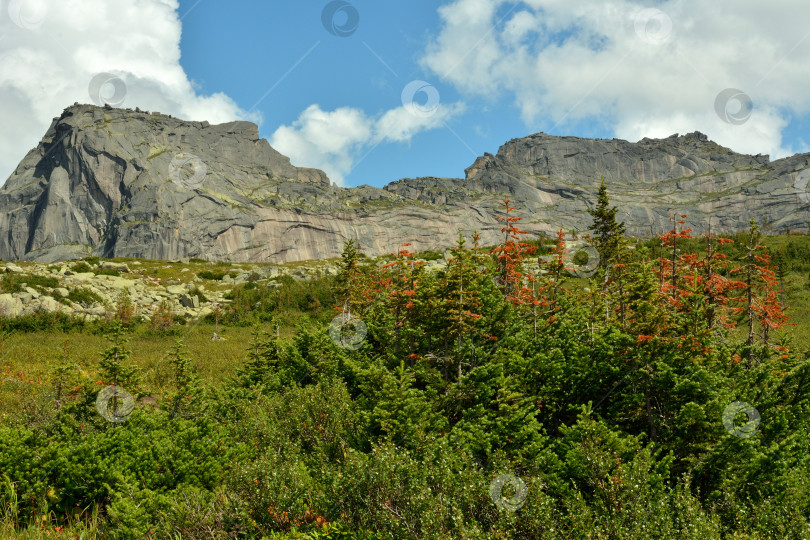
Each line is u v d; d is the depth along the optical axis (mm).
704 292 12703
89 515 7898
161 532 6883
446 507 6262
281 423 10039
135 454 8406
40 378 16781
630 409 8852
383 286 14992
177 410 10523
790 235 71938
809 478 7512
